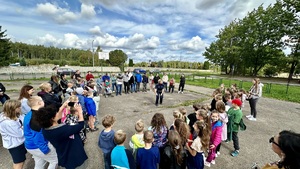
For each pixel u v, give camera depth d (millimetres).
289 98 9906
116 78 11227
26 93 3508
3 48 29172
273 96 10648
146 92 11898
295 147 1206
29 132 2123
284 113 7027
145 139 2271
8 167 3014
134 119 5930
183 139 2561
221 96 4516
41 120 1770
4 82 16609
